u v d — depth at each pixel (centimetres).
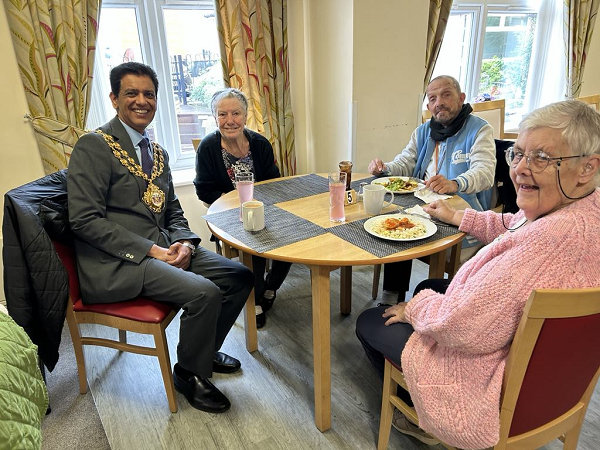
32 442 82
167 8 250
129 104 152
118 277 146
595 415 149
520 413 92
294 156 295
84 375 162
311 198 177
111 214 154
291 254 124
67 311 149
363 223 148
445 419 96
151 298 150
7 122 204
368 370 177
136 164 157
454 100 197
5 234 133
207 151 214
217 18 239
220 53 247
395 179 193
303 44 280
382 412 131
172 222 179
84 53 209
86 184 143
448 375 98
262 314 208
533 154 86
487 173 183
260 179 226
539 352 83
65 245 148
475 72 359
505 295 85
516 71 387
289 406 158
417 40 260
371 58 247
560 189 87
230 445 142
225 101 200
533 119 87
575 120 82
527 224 100
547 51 386
